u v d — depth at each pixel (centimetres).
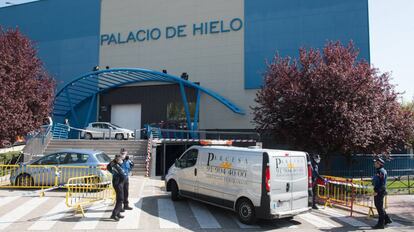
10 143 1486
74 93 3045
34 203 1041
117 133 2541
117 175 891
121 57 3011
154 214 953
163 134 2728
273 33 2598
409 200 1316
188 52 2823
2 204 1026
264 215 843
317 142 1392
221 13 2766
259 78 2598
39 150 1952
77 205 925
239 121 2625
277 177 868
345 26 2419
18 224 820
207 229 825
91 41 3114
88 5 3169
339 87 1342
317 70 1391
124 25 3039
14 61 1530
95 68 2858
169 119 2823
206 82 2742
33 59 1681
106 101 3044
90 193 1168
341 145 1384
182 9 2886
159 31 2925
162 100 2866
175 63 2848
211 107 2709
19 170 1299
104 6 3120
